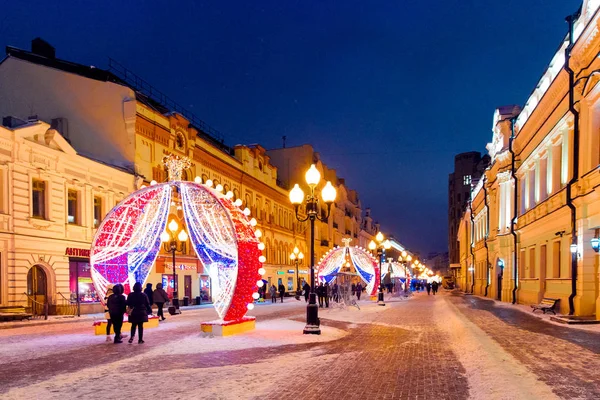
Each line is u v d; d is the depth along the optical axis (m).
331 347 10.91
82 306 21.56
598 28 14.57
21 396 6.72
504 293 28.69
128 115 26.09
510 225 28.16
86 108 26.78
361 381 7.48
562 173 18.91
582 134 16.58
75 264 22.64
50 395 6.75
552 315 17.64
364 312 21.97
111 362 9.19
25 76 27.84
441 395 6.62
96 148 26.41
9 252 18.92
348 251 34.09
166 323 17.22
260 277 15.12
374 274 34.06
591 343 10.59
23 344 11.74
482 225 42.41
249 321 14.20
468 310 20.91
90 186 23.48
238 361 9.19
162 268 27.86
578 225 16.66
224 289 13.98
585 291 16.17
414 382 7.38
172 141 29.27
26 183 19.83
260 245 14.98
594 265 16.17
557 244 20.08
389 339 12.20
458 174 110.50
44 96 27.47
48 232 20.78
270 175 47.34
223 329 12.87
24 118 27.55
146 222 16.31
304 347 10.92
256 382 7.42
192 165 31.53
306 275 55.41
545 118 21.11
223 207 13.78
